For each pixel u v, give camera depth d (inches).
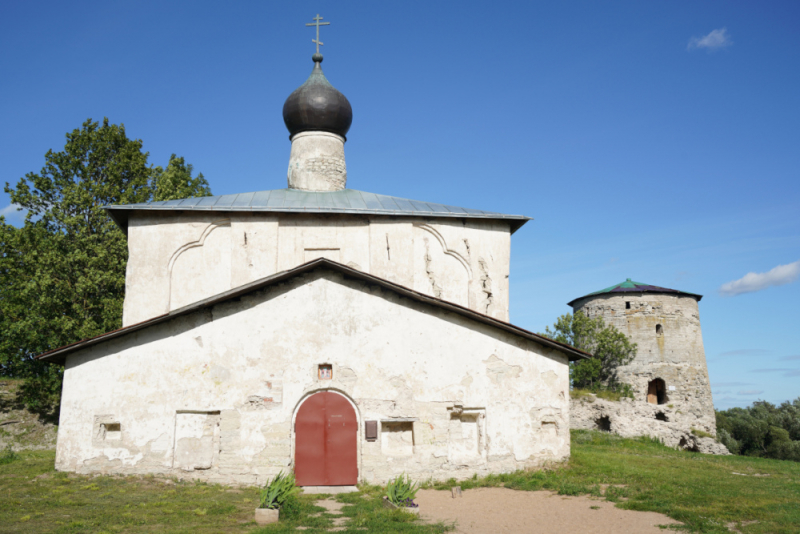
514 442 593.6
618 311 1456.7
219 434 544.7
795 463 887.1
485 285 788.6
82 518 410.0
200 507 451.2
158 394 553.0
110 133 1212.5
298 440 553.3
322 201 811.4
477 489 540.1
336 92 938.7
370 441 556.1
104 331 1037.2
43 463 605.0
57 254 1046.4
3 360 1050.1
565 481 554.9
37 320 1003.3
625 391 1338.6
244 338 561.9
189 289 732.0
